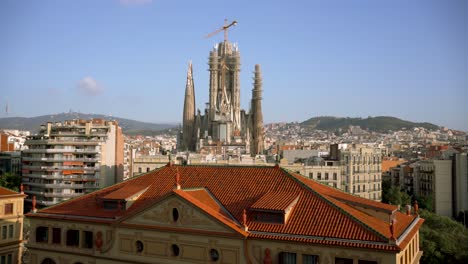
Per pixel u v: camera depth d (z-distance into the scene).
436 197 178.00
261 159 190.50
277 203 49.59
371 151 180.38
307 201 50.31
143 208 53.72
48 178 167.00
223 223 49.19
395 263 42.59
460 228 93.81
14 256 79.81
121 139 183.00
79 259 58.72
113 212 58.09
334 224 46.62
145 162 177.75
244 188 54.91
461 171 175.00
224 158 191.88
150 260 53.38
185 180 59.50
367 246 43.34
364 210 50.72
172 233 52.16
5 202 78.69
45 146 170.12
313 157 186.12
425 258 80.06
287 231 47.44
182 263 51.53
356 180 171.88
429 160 191.38
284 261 47.47
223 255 49.56
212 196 55.12
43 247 61.41
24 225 102.69
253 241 48.66
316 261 46.00
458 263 80.12
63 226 60.34
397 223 50.91
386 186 199.38
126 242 55.06
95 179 166.88
